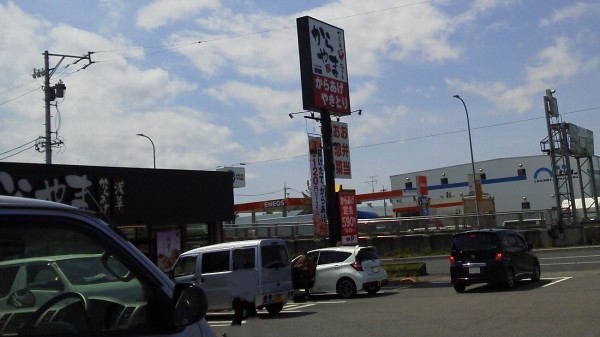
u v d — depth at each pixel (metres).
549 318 12.48
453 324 12.70
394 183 90.44
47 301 3.17
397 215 69.56
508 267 18.89
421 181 58.59
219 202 25.41
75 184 20.33
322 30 27.88
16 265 3.03
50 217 2.95
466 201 58.91
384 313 15.49
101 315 3.19
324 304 19.45
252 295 16.11
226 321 16.66
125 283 3.32
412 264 28.12
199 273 17.12
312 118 27.70
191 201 24.23
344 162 28.62
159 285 3.30
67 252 3.16
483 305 15.46
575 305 14.11
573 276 22.09
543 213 40.34
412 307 16.31
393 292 21.89
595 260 28.14
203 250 17.38
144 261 3.32
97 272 3.29
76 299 3.22
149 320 3.23
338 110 28.06
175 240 24.00
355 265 20.86
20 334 2.83
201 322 3.48
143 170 22.59
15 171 18.80
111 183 21.42
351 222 28.23
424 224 42.66
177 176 23.83
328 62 27.94
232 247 17.00
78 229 3.07
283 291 17.22
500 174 80.06
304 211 71.31
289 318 16.02
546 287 18.75
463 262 19.25
